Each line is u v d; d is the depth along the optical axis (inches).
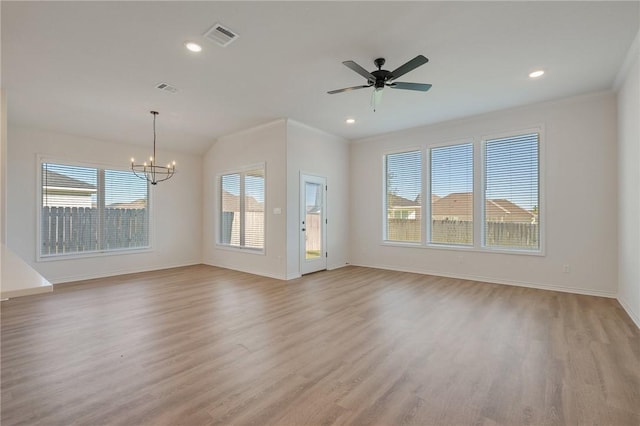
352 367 94.0
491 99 177.9
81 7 96.5
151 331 122.3
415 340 113.6
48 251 209.0
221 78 149.0
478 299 165.9
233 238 263.9
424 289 188.1
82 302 162.1
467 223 217.5
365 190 268.4
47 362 96.7
